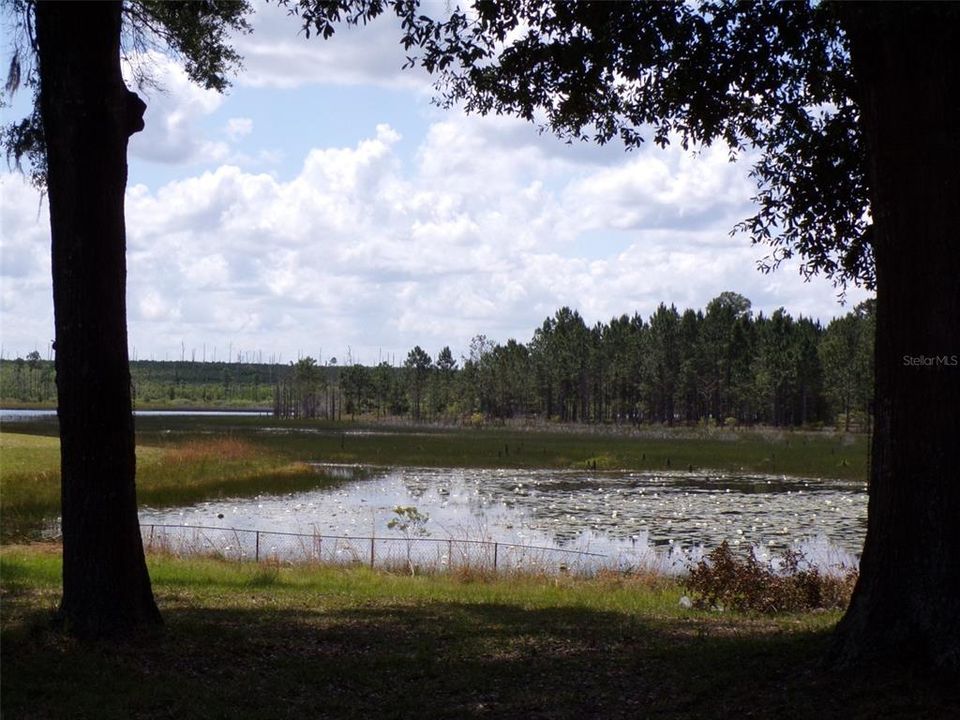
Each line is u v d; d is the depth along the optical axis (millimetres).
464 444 69312
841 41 10633
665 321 126375
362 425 113375
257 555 18281
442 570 18062
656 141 12352
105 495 8742
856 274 11750
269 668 8336
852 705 6473
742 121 12047
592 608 12227
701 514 31078
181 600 11602
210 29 12367
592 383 138000
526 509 32312
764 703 6828
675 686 7648
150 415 135875
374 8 10789
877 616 7008
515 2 11109
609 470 49375
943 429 6898
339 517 29453
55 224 8641
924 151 6922
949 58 6902
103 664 7941
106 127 8594
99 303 8633
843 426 112938
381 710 7363
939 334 6898
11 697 7039
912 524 6945
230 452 49406
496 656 8977
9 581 12406
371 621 10531
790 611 12398
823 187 11297
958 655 6590
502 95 12109
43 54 8586
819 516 30609
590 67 11430
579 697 7598
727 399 128250
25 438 45281
